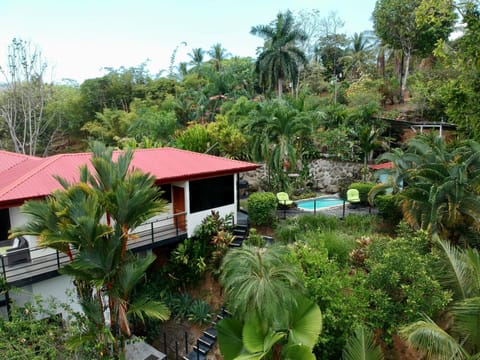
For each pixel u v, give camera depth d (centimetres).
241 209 1884
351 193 1948
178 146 2361
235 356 814
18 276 998
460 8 1655
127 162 902
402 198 1330
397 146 2692
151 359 1090
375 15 3612
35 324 759
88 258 773
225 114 3384
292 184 2284
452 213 1170
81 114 4491
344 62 4862
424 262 911
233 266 797
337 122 2814
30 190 1027
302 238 1324
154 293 1303
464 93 1655
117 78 4834
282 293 737
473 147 1333
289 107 2558
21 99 3250
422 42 3469
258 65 3631
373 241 1144
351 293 927
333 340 875
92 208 758
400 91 3566
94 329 827
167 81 5062
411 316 841
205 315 1220
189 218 1394
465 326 777
